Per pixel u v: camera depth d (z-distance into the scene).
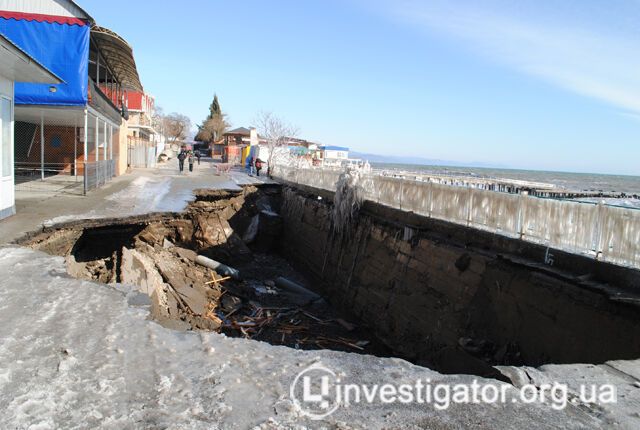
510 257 8.02
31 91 14.78
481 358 7.71
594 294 6.29
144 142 37.59
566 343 6.54
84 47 15.00
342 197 15.24
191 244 16.91
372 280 12.55
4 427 2.86
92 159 22.97
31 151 21.92
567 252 7.11
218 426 3.00
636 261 6.14
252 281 16.22
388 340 11.04
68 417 3.02
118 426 2.95
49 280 6.00
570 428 3.12
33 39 14.70
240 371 3.80
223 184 23.25
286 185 24.31
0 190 9.64
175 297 11.91
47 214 10.89
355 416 3.18
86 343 4.19
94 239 11.84
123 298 5.53
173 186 20.77
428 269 10.20
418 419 3.16
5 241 7.76
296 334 11.88
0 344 4.04
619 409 3.38
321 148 62.50
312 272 17.33
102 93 18.45
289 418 3.12
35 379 3.48
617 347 5.82
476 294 8.54
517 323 7.48
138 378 3.61
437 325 9.38
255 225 21.84
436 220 10.50
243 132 69.81
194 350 4.20
